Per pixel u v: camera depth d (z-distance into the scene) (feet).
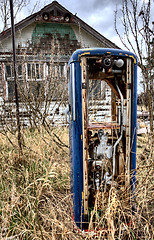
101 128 6.00
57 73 17.21
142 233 6.16
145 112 23.11
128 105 6.00
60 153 11.34
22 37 24.80
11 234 6.08
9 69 23.72
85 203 5.91
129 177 6.12
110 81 6.68
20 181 8.59
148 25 9.70
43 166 9.64
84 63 5.57
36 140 12.62
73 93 5.70
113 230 4.85
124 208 5.84
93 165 6.28
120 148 6.33
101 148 6.32
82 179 5.88
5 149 11.88
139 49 9.92
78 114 5.69
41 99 16.07
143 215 6.81
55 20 25.13
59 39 25.85
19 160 10.25
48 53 24.29
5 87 21.50
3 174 8.73
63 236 5.22
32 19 24.43
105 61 5.62
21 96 14.90
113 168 6.08
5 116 13.66
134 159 6.36
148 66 10.36
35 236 5.44
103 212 5.88
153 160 7.11
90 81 14.14
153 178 7.18
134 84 6.05
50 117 21.25
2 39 23.02
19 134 10.89
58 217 6.94
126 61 5.98
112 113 7.38
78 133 5.74
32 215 6.22
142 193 6.91
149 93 10.07
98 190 6.26
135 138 6.30
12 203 6.40
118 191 6.24
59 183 9.11
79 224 5.98
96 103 15.33
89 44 27.37
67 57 25.22
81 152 5.80
